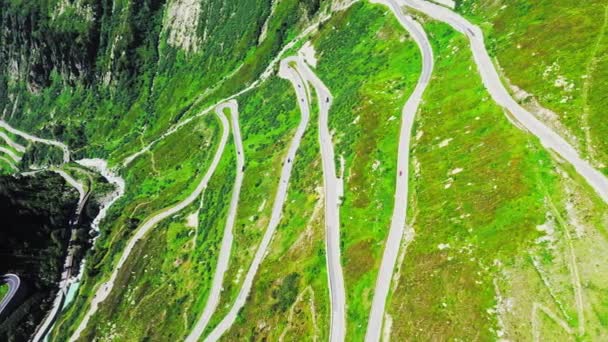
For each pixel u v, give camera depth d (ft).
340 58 463.42
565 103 253.03
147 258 444.55
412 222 257.75
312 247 294.87
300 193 348.79
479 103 291.58
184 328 345.92
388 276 246.68
